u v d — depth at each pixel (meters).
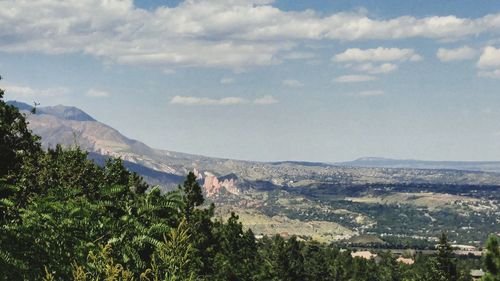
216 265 64.56
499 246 38.41
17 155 45.22
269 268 111.31
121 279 13.66
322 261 161.00
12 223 14.66
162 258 14.57
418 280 118.25
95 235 15.26
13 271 13.34
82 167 46.75
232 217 85.44
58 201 15.73
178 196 18.47
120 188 17.64
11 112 45.97
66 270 13.98
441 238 90.62
